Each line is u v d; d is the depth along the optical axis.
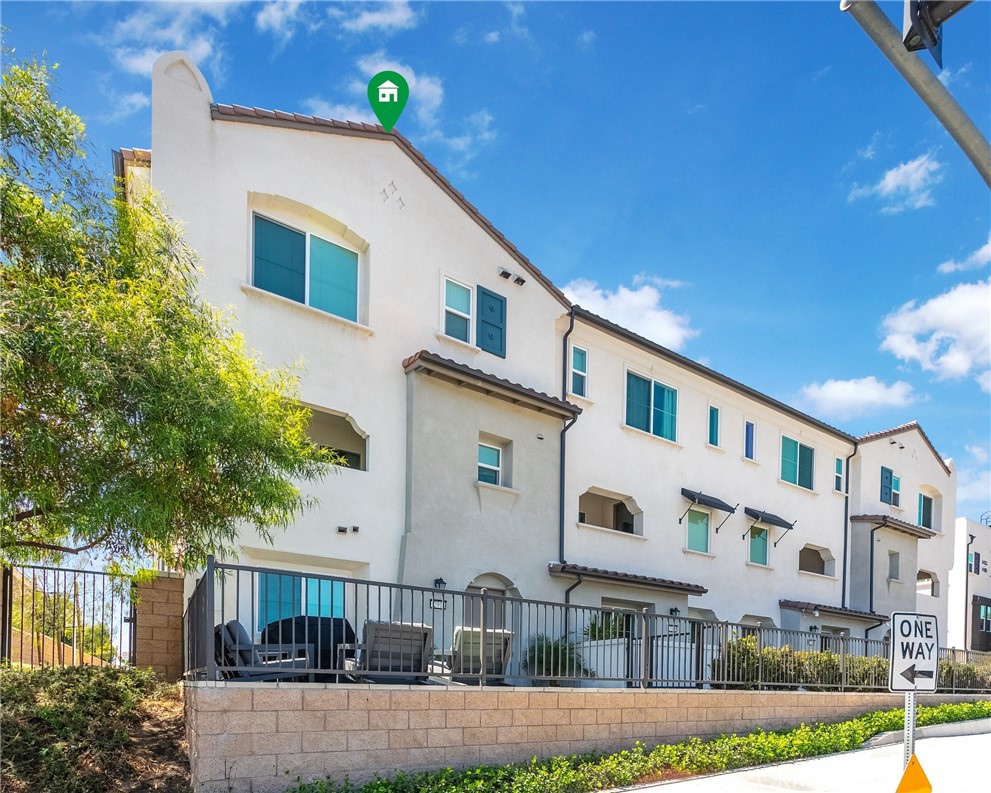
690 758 11.69
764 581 24.84
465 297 17.58
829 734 14.42
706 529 23.34
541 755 10.98
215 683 8.27
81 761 8.79
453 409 16.45
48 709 9.55
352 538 14.48
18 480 8.47
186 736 9.59
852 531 29.34
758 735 13.74
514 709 10.76
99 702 10.21
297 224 15.03
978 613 40.03
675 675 13.79
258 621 13.34
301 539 13.76
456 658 11.12
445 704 9.98
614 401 20.95
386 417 15.48
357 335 15.32
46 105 8.95
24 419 8.17
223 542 12.76
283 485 10.15
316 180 15.16
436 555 15.54
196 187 13.50
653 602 20.47
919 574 35.16
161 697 11.04
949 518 35.25
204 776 7.99
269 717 8.50
